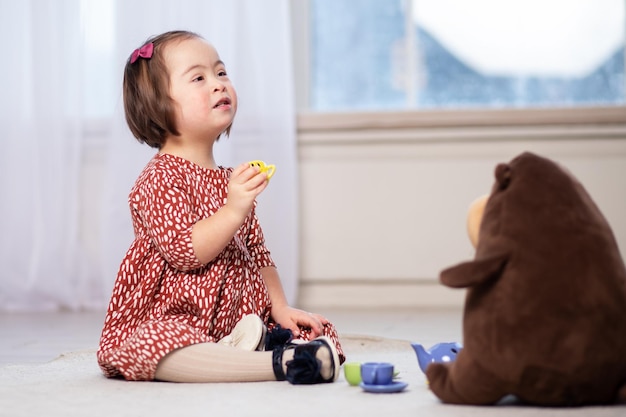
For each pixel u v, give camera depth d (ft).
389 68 11.57
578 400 4.02
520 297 3.94
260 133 10.52
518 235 4.04
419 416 3.88
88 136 10.94
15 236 10.69
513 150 10.73
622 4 11.26
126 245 10.26
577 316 3.91
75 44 10.69
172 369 4.91
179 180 5.43
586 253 4.00
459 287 4.00
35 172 10.68
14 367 5.74
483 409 4.02
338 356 5.19
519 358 3.91
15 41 10.73
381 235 10.89
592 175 10.64
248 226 5.90
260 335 5.10
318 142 10.91
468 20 11.44
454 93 11.50
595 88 11.32
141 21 10.27
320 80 11.58
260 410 4.07
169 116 5.61
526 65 11.39
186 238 5.15
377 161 10.88
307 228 10.97
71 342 7.47
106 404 4.28
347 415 3.93
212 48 5.81
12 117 10.69
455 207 10.81
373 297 10.91
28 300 10.71
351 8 11.57
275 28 10.52
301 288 10.99
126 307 5.36
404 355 6.31
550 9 11.34
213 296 5.36
